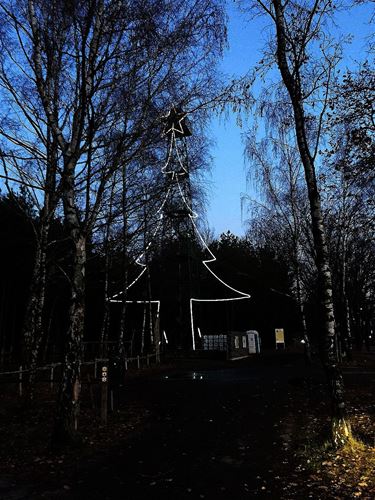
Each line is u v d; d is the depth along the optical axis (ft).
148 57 33.06
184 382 58.44
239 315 177.88
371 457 24.80
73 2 29.53
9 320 92.32
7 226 79.10
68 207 32.09
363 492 20.54
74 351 30.35
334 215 71.97
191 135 43.75
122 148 33.06
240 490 21.47
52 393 50.14
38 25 32.96
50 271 53.83
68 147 32.63
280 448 27.94
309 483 21.99
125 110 33.68
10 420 37.09
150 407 42.50
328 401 42.32
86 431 33.30
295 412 38.22
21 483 23.30
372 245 92.84
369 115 38.81
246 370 71.97
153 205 48.03
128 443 30.19
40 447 29.60
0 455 28.19
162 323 126.72
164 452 27.94
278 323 178.29
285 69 30.96
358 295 134.41
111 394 40.01
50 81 34.40
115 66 32.73
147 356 84.07
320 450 26.45
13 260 82.94
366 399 42.80
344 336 91.09
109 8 30.76
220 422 35.55
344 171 43.96
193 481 22.80
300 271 85.30
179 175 50.78
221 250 174.81
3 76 34.06
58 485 22.81
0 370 63.26
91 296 107.96
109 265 75.05
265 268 159.84
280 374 64.39
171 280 113.80
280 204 77.66
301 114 30.73
